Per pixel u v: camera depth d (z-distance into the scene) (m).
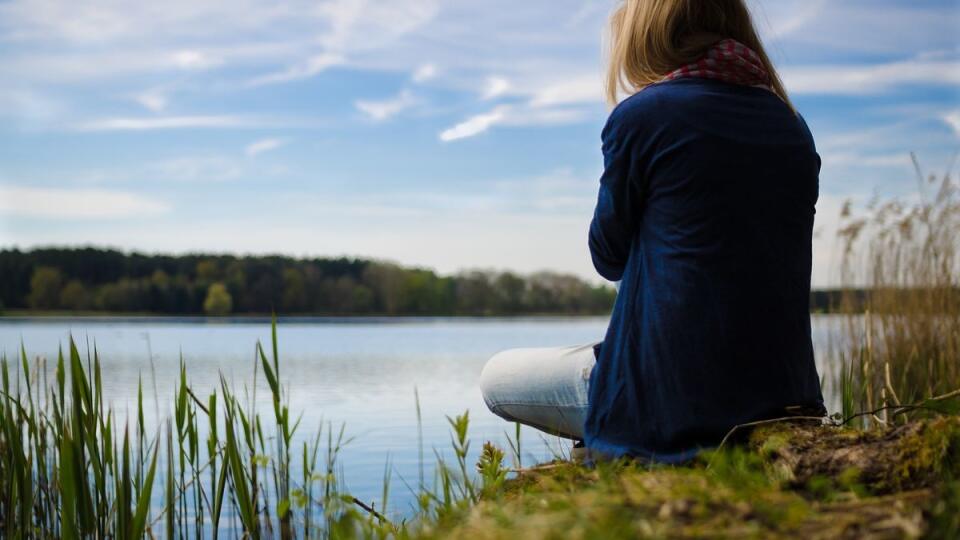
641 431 2.14
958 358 5.65
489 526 1.58
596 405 2.23
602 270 2.42
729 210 2.09
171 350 23.22
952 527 1.38
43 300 43.97
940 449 1.83
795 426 2.06
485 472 2.44
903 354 5.99
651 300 2.16
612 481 1.80
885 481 1.83
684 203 2.11
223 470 3.12
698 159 2.10
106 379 12.66
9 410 3.29
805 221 2.20
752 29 2.36
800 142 2.21
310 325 52.88
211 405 3.15
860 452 1.89
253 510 3.33
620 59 2.40
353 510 2.24
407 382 12.46
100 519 3.12
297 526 3.39
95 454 3.13
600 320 60.38
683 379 2.10
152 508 4.17
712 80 2.21
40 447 3.59
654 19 2.31
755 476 1.81
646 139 2.16
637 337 2.18
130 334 35.00
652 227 2.18
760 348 2.10
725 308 2.09
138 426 3.26
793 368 2.14
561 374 2.45
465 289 46.75
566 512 1.53
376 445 6.44
